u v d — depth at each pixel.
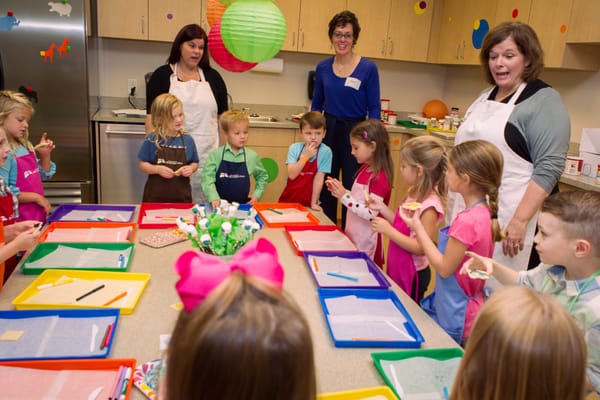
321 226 2.08
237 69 2.36
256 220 2.18
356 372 1.12
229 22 1.79
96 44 4.07
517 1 3.51
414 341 1.23
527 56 1.93
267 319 0.55
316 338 1.25
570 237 1.20
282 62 4.43
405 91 4.88
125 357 1.12
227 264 0.73
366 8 4.25
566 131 1.88
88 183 3.63
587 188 2.72
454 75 4.78
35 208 2.17
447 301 1.59
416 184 1.86
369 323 1.33
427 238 1.59
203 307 0.57
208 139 3.00
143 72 4.25
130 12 3.81
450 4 4.29
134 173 3.77
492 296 0.80
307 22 4.17
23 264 1.59
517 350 0.70
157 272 1.59
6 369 1.03
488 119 2.04
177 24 3.91
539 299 0.76
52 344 1.14
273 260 0.75
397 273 1.96
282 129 4.06
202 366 0.53
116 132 3.64
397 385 1.07
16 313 1.26
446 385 1.08
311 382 0.57
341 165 3.28
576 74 3.48
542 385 0.70
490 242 1.56
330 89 3.18
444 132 4.09
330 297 1.46
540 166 1.89
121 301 1.37
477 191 1.57
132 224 1.99
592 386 1.12
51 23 3.31
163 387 0.64
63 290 1.42
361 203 2.12
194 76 2.94
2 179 1.88
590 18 2.95
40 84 3.38
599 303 1.15
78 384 1.01
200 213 1.73
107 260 1.65
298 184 2.62
